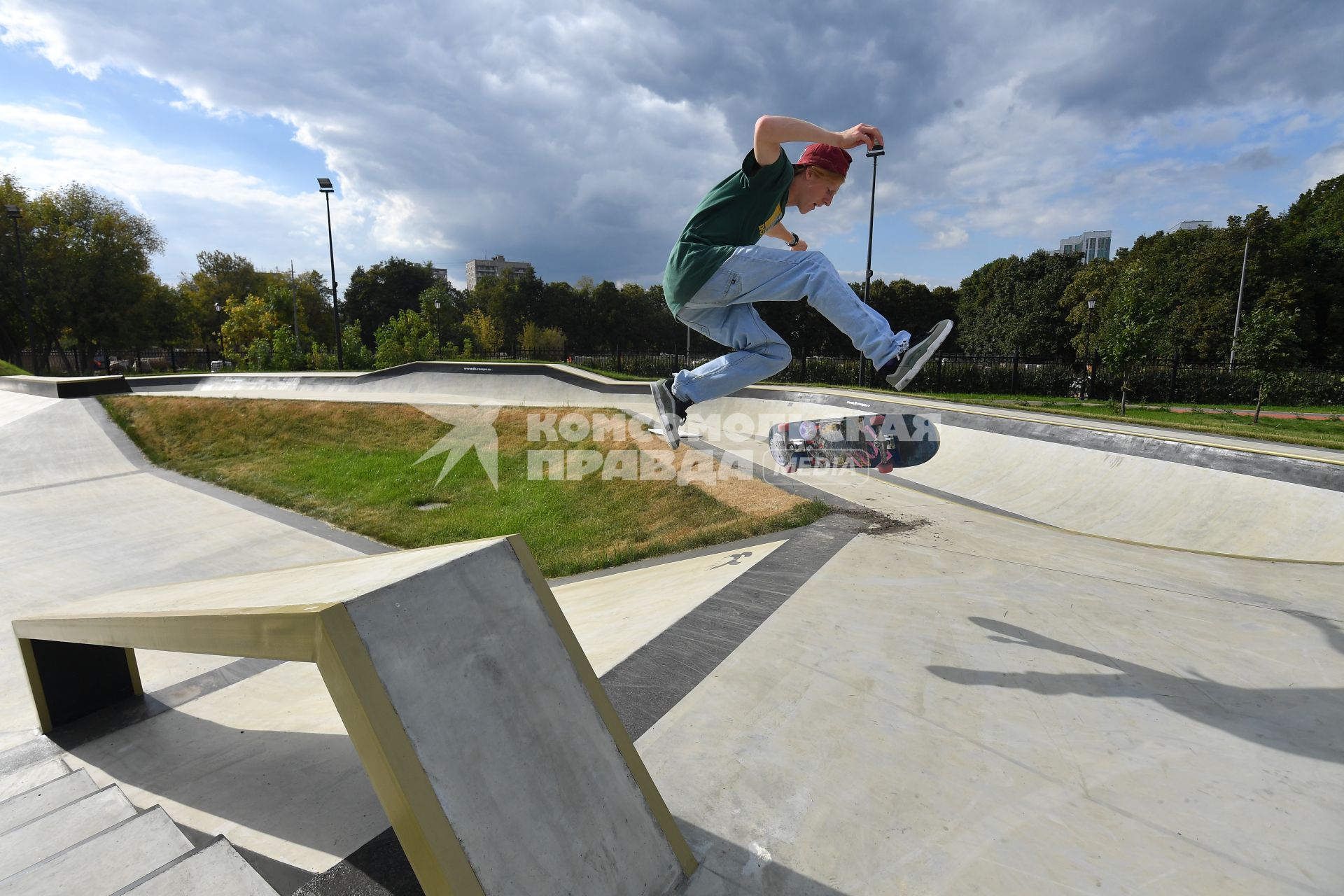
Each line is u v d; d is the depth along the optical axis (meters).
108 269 37.97
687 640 3.14
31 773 2.95
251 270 62.22
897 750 2.18
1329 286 31.39
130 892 1.42
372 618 1.34
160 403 15.85
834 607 3.54
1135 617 3.31
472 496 9.94
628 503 8.49
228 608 1.72
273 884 1.82
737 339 2.99
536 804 1.41
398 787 1.21
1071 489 7.51
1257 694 2.49
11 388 18.31
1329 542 5.20
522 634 1.62
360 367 31.50
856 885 1.60
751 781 2.03
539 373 18.77
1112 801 1.89
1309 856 1.64
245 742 2.99
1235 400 22.75
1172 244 39.38
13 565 7.35
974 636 3.10
